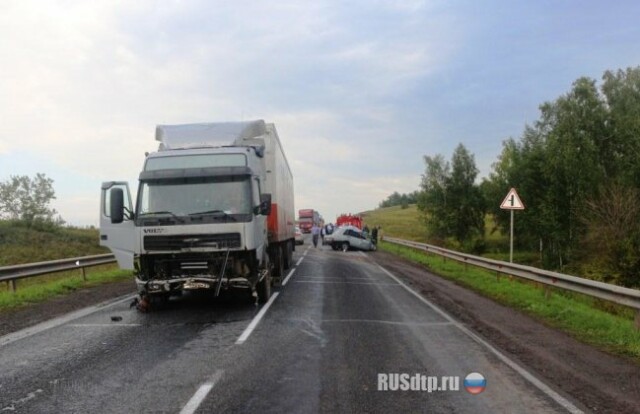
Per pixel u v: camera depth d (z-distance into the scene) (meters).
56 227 41.03
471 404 6.13
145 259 12.59
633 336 10.14
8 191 40.47
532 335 10.39
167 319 11.69
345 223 54.38
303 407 5.95
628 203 36.25
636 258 33.03
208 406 5.97
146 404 6.05
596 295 12.80
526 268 17.31
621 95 51.56
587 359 8.49
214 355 8.38
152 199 12.51
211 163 12.77
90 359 8.14
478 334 10.30
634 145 45.91
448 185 58.53
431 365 7.85
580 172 45.31
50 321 11.46
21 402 6.15
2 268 14.73
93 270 23.53
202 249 12.27
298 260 31.38
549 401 6.29
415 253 37.22
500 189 58.28
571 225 44.97
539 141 53.72
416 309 13.41
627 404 6.22
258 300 14.27
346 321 11.49
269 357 8.26
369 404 6.07
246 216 12.36
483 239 59.75
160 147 14.12
